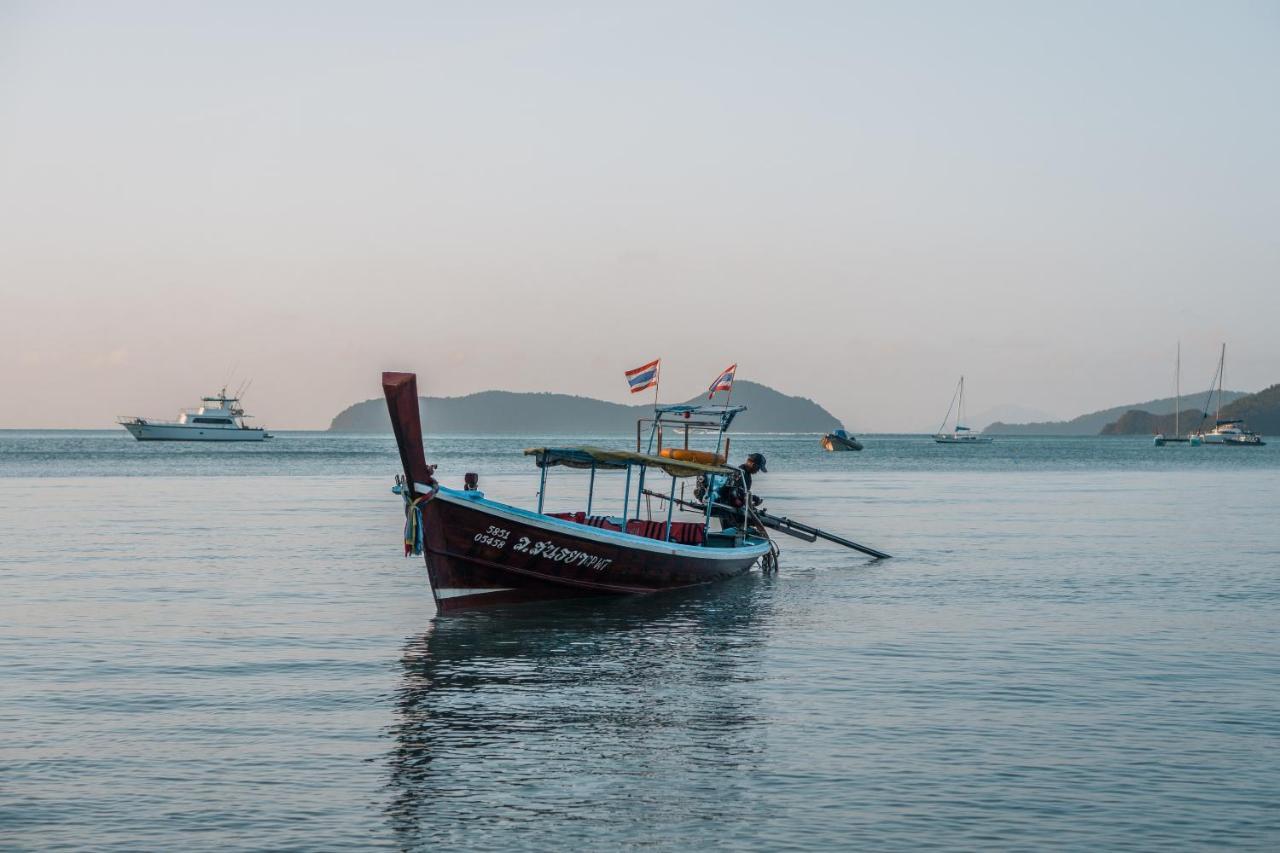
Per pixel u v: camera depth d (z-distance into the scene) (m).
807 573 32.09
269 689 17.22
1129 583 28.98
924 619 23.59
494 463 132.00
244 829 11.48
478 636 21.75
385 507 55.72
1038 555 35.84
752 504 33.47
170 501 60.06
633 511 53.50
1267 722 15.22
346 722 15.34
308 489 71.94
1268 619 23.31
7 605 24.88
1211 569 31.86
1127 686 17.28
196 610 24.38
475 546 24.55
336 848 11.02
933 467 128.38
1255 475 105.50
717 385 30.64
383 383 23.19
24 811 11.93
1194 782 12.80
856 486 82.94
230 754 13.88
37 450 174.00
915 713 15.71
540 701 16.48
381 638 21.44
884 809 11.99
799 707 16.08
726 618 23.95
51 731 14.83
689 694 16.86
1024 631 22.02
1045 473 110.38
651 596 27.48
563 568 26.02
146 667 18.70
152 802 12.21
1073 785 12.71
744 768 13.30
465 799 12.31
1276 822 11.63
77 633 21.59
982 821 11.66
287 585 28.20
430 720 15.42
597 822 11.66
